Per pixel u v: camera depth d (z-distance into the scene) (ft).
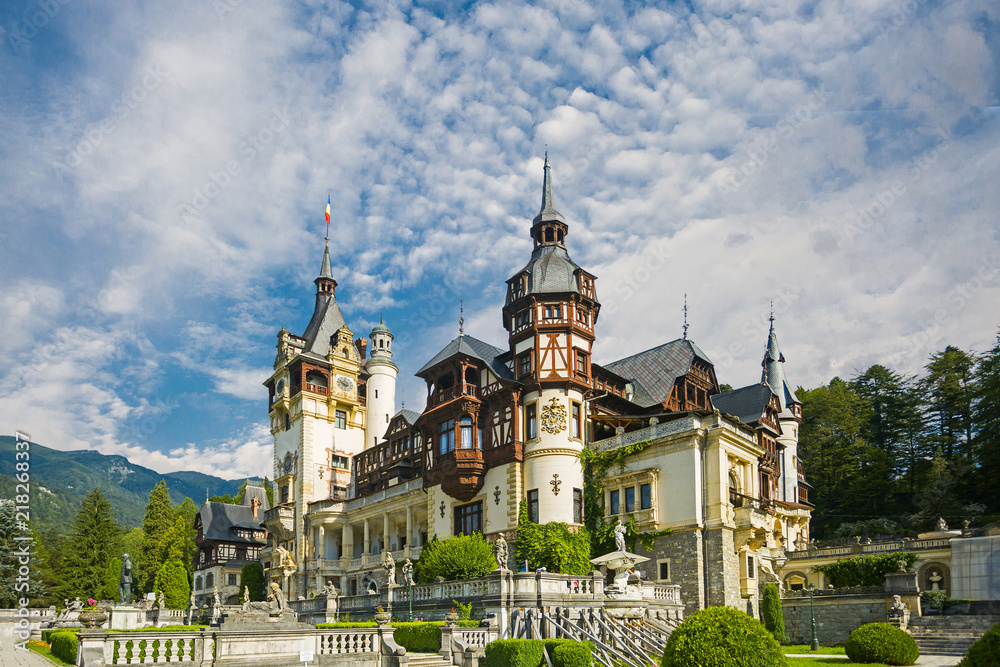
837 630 123.24
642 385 164.14
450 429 155.74
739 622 62.44
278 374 228.63
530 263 156.15
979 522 162.50
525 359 149.89
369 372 232.32
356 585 188.75
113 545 246.27
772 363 206.49
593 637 90.27
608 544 139.95
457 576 118.11
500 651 79.46
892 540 136.05
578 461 142.51
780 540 164.45
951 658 95.91
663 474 136.87
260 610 70.38
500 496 145.28
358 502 194.39
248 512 280.10
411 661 77.92
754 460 145.89
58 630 100.27
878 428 220.02
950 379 203.10
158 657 60.90
